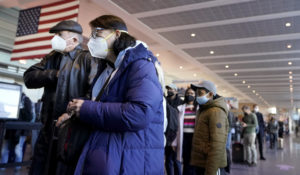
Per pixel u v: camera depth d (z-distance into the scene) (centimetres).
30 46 555
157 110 101
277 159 784
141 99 93
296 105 3647
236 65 1363
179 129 332
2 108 337
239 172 537
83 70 165
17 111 358
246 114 654
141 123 93
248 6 681
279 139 1197
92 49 120
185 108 341
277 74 1559
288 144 1553
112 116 92
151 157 99
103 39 117
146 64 104
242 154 674
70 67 166
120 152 94
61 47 174
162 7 710
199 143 218
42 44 545
